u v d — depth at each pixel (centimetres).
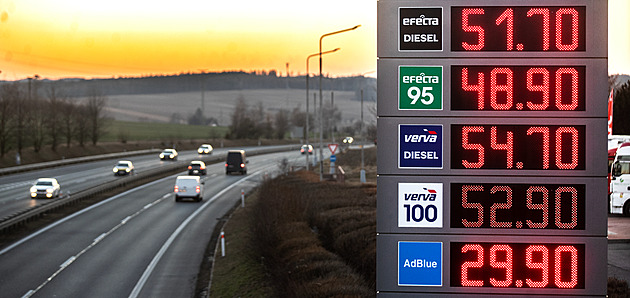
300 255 5006
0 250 6378
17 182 13625
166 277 5291
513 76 2603
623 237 5497
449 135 2641
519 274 2603
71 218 8681
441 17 2642
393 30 2659
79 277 5253
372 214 6669
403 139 2661
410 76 2656
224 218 8850
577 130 2577
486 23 2616
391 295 2664
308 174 13425
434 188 2648
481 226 2625
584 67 2575
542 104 2588
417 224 2655
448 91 2638
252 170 18312
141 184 13688
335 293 3700
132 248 6569
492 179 2616
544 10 2589
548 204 2592
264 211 6662
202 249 6544
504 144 2609
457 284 2638
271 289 4584
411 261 2659
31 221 8350
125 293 4762
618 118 9594
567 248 2583
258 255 5800
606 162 2564
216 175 16712
